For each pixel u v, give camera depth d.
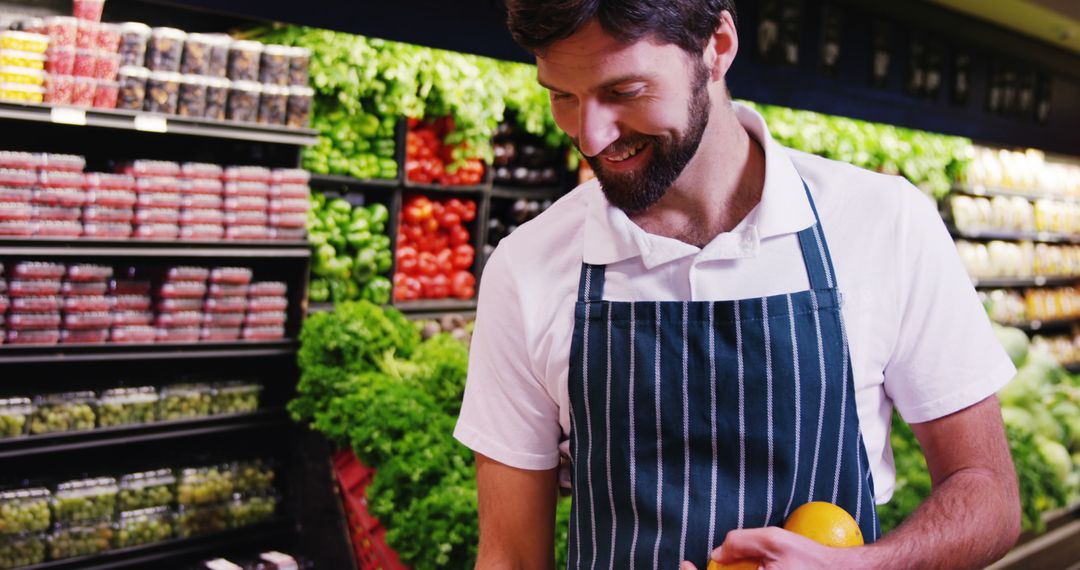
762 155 1.36
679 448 1.28
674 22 1.06
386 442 3.24
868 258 1.28
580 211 1.39
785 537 1.07
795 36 4.56
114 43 3.57
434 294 5.32
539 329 1.37
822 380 1.25
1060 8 5.66
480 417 1.42
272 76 4.04
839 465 1.26
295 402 3.89
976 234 7.72
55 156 3.51
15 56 3.37
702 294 1.28
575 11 1.02
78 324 3.64
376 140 4.99
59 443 3.58
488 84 5.07
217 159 4.22
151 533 3.77
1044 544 3.90
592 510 1.34
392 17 2.96
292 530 4.05
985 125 6.09
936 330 1.27
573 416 1.35
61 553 3.57
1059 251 8.50
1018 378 4.62
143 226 3.73
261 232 4.05
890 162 7.05
